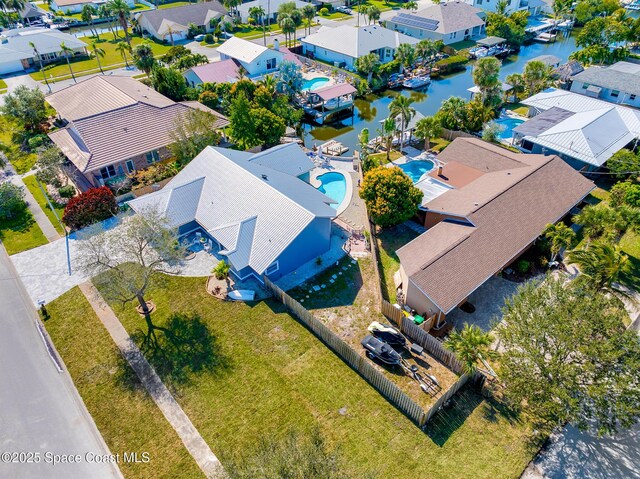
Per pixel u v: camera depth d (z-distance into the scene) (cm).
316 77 8212
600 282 3069
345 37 8762
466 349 2727
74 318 3447
